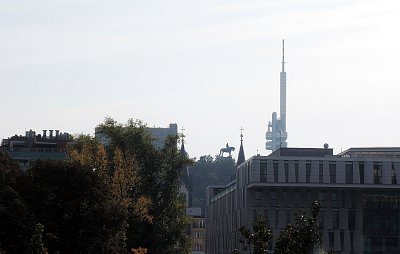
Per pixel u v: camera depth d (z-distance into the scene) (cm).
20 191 14562
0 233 13488
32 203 14488
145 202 17688
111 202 15512
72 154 17462
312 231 8694
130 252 19025
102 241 14675
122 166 17525
